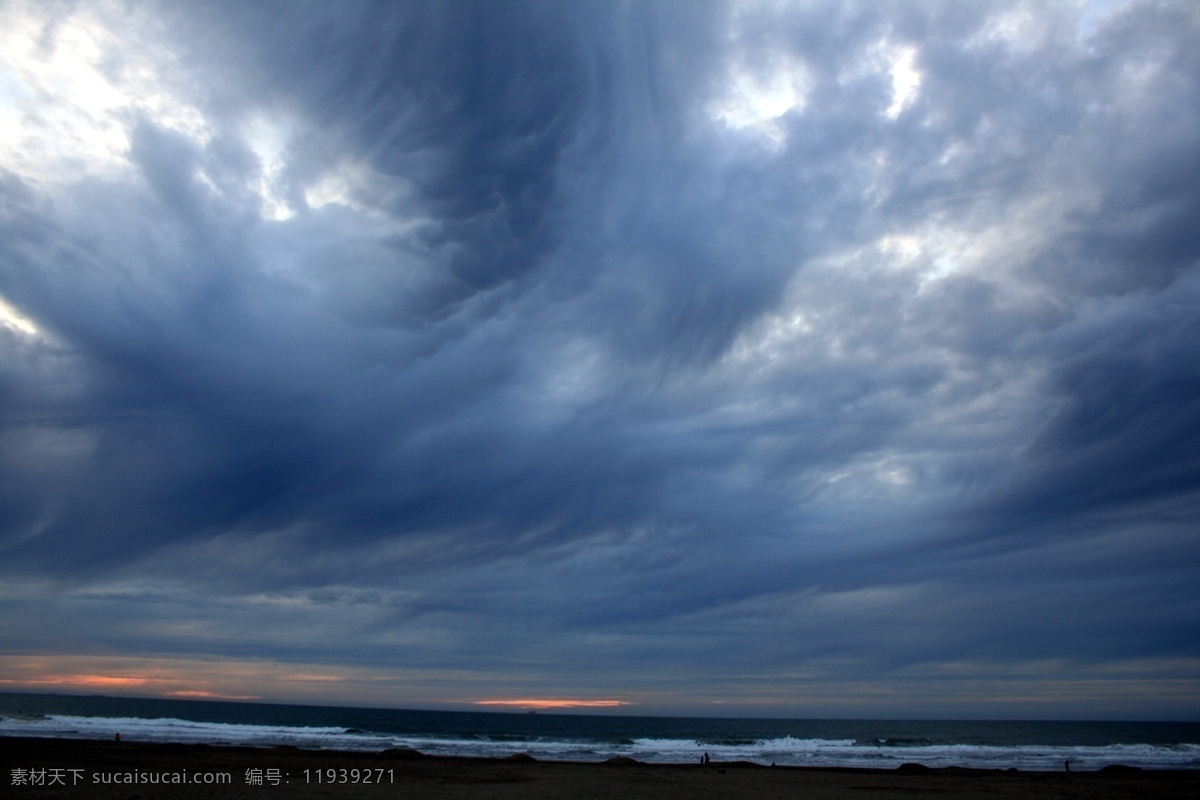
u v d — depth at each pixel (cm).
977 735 11662
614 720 18188
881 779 3381
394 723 10862
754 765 4116
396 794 2231
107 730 5912
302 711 16638
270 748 4069
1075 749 7131
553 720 16462
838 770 3956
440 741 6250
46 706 12112
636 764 3931
